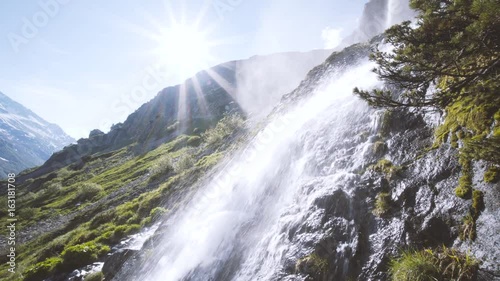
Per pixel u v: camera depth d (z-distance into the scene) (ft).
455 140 28.50
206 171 113.91
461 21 21.71
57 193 278.26
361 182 33.63
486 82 20.93
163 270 49.01
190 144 291.38
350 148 43.11
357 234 27.48
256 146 84.33
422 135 34.22
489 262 19.01
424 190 27.45
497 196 21.25
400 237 25.02
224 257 40.52
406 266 21.57
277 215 41.16
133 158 365.40
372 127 43.50
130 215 103.81
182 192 104.27
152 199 110.93
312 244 28.68
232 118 221.66
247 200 55.06
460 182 24.91
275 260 30.91
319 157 46.52
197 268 42.16
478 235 20.79
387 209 28.19
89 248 73.36
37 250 119.55
